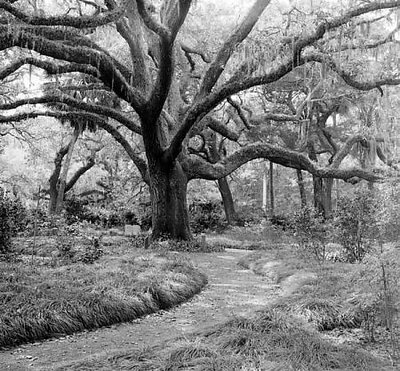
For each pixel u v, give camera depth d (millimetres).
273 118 21625
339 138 29297
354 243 10406
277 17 16922
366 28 14656
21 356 5047
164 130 17500
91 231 17562
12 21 10492
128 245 15695
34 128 31031
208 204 30109
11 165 36812
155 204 17312
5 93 22812
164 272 8930
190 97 24297
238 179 39031
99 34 18641
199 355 4266
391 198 9031
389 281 5242
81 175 35438
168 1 17234
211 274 11258
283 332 4859
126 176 31250
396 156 17391
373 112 21156
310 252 11805
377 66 15312
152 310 7176
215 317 6953
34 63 13047
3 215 11000
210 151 28547
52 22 10320
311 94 20906
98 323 6285
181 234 17562
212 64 16312
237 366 3949
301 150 23281
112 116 16797
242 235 22859
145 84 16516
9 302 5918
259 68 13719
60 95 16094
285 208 40875
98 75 13500
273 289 9234
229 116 26703
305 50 17547
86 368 4184
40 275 7961
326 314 5879
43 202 37500
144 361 4270
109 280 7719
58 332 5812
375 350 4773
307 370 3877
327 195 29078
